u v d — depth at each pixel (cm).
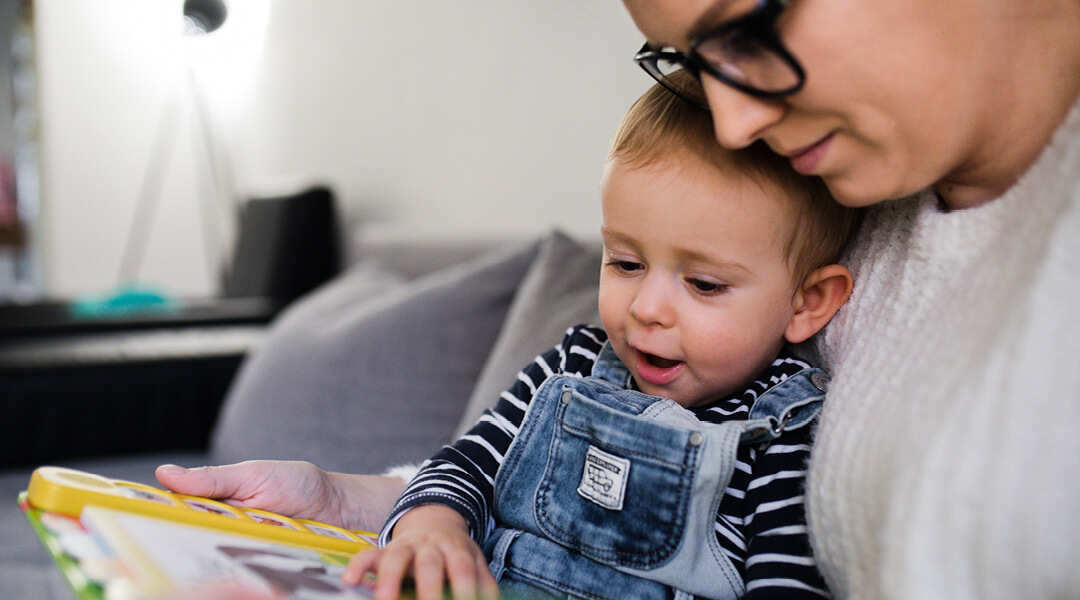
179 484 61
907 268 58
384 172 211
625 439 65
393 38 203
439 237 170
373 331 127
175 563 42
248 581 42
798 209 65
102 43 342
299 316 150
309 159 256
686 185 63
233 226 321
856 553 51
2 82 396
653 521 62
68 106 345
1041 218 47
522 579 64
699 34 50
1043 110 52
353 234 214
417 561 52
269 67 284
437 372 120
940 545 42
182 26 266
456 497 65
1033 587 40
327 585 46
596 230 130
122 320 197
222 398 173
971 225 54
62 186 346
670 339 66
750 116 51
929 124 50
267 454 129
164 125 341
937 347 51
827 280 68
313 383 129
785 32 48
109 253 349
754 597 56
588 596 62
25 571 105
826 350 69
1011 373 42
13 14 387
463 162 175
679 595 61
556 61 142
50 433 158
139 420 166
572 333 81
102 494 51
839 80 48
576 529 65
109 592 37
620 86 126
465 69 173
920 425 47
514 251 126
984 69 50
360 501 72
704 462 61
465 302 123
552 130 144
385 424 120
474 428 75
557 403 70
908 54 48
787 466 63
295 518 66
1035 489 40
